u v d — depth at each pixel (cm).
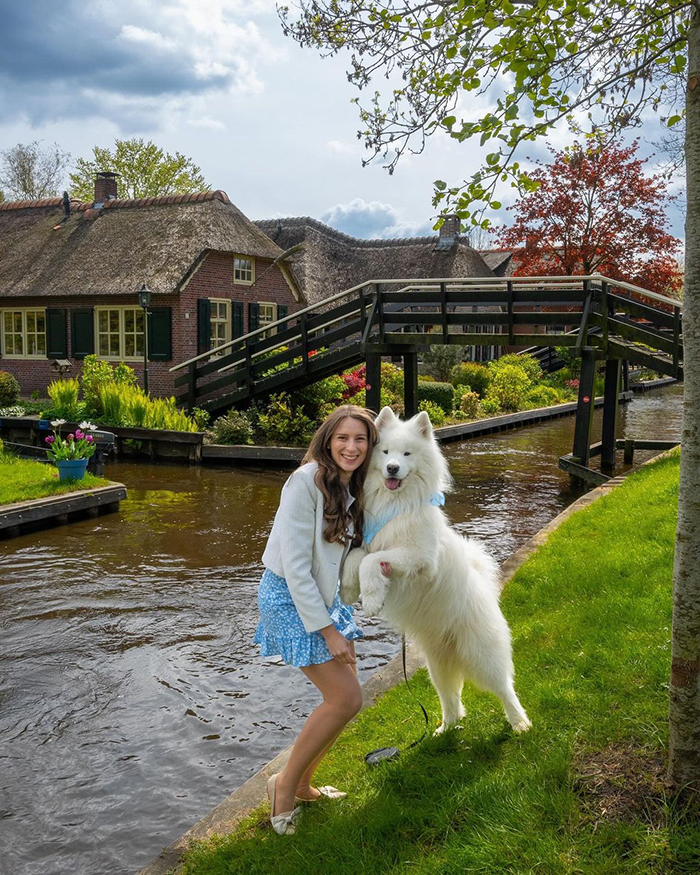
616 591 546
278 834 311
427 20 412
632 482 1002
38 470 1180
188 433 1569
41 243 2395
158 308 2109
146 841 376
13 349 2392
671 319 1248
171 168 4544
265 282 2486
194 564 859
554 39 400
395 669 497
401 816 303
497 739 360
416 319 1424
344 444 311
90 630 655
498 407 2420
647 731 325
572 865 258
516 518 1112
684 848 255
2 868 355
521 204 2703
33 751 459
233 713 509
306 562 296
